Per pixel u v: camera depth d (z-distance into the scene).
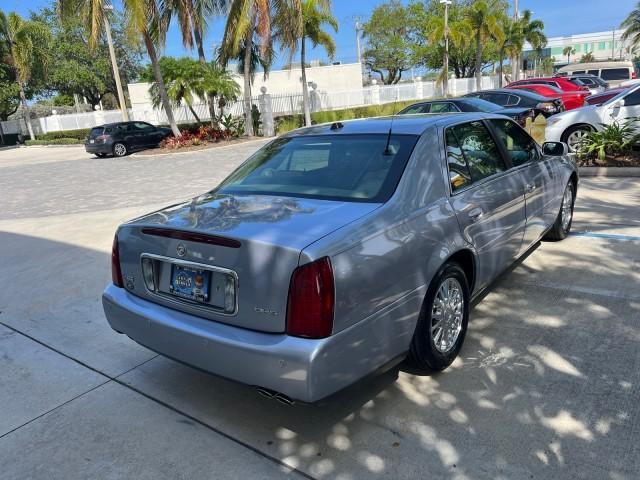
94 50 21.06
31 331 4.61
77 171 17.59
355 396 3.30
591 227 6.27
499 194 3.96
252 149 20.23
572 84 21.19
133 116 33.72
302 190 3.39
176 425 3.18
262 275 2.61
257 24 22.78
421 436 2.91
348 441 2.92
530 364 3.51
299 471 2.73
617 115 10.40
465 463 2.69
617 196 7.68
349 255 2.64
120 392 3.58
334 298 2.54
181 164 16.98
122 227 3.34
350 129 3.89
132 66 46.94
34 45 37.22
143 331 3.15
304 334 2.52
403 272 2.93
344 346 2.61
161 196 10.98
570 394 3.16
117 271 3.43
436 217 3.24
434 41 36.03
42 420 3.31
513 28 40.41
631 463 2.60
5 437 3.17
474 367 3.52
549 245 5.74
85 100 57.66
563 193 5.45
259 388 2.69
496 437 2.85
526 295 4.55
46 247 7.26
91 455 2.96
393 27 50.38
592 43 90.12
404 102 36.91
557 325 4.00
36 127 40.16
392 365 3.01
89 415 3.34
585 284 4.66
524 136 4.91
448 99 13.59
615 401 3.07
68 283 5.74
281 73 35.72
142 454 2.94
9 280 5.99
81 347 4.27
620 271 4.87
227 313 2.77
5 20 35.50
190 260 2.90
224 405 3.35
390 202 3.06
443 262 3.21
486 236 3.75
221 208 3.25
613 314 4.09
